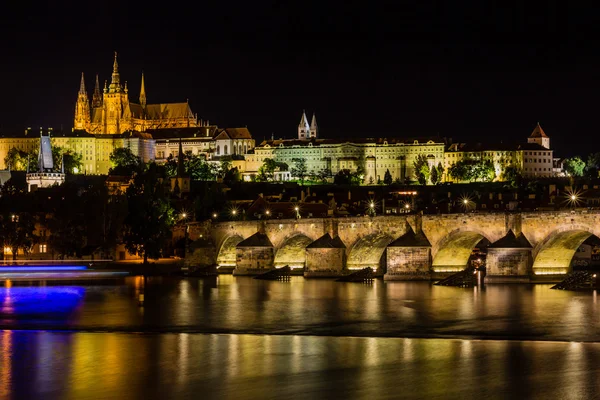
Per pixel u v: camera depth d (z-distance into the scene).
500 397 148.75
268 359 174.62
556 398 147.88
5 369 169.12
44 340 195.00
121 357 177.50
